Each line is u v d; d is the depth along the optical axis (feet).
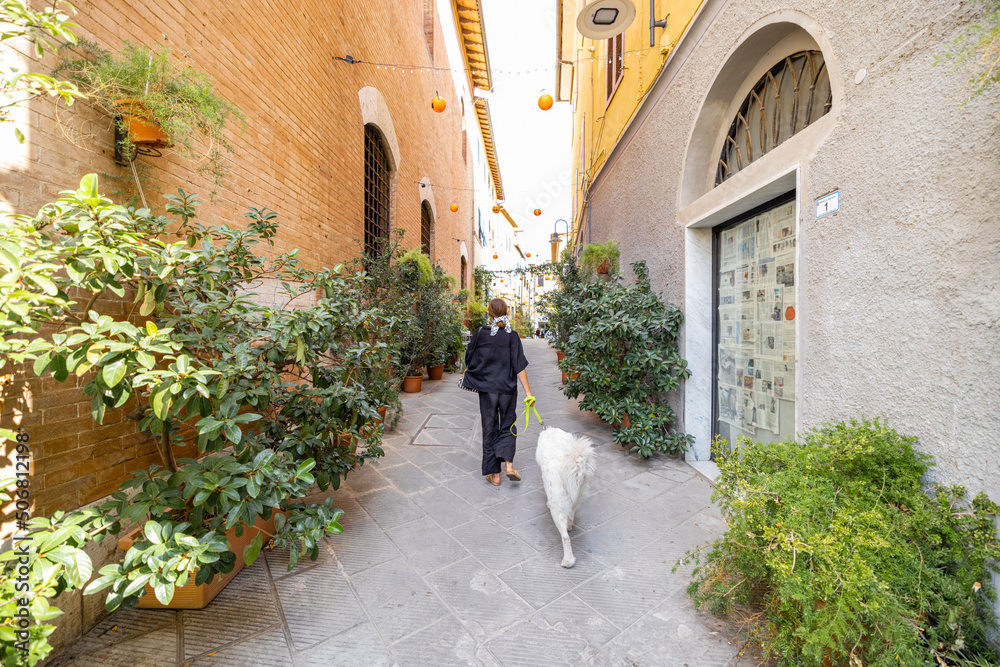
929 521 5.19
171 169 8.46
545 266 34.47
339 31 17.80
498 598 7.23
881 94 6.62
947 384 5.60
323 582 7.64
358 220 20.16
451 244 46.06
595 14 13.87
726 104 12.57
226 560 6.38
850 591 4.57
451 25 43.01
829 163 7.69
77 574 4.29
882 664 4.58
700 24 12.68
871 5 6.79
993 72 4.73
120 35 7.26
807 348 8.25
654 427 13.69
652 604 7.06
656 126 16.51
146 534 5.00
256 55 11.81
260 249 11.95
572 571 7.98
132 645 6.14
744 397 12.10
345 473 9.41
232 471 5.98
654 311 14.74
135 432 7.50
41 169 5.92
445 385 28.50
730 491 6.71
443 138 41.86
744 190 10.40
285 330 7.32
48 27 4.92
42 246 4.75
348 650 6.11
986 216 5.14
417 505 10.70
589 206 32.94
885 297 6.56
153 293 6.27
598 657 5.98
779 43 10.28
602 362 14.93
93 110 6.73
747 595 6.47
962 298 5.42
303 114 14.67
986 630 4.88
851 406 7.21
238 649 6.10
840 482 6.08
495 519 10.00
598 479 12.28
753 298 11.64
